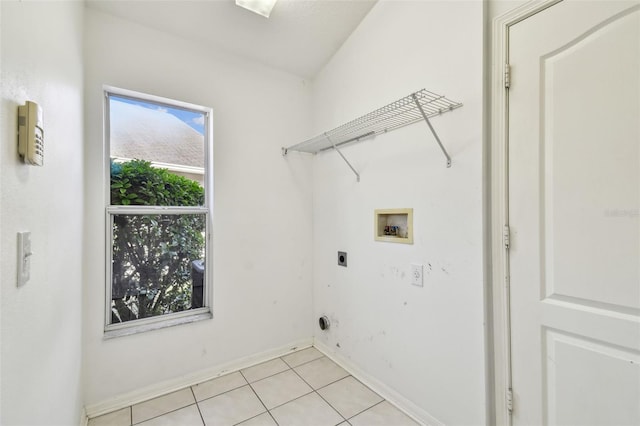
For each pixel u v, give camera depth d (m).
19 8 0.71
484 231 1.38
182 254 2.11
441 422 1.57
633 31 1.02
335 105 2.37
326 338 2.49
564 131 1.17
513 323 1.32
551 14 1.20
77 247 1.47
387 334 1.90
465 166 1.46
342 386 2.02
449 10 1.52
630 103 1.02
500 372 1.36
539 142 1.24
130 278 1.92
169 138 2.07
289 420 1.69
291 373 2.18
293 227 2.54
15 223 0.67
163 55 1.96
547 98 1.22
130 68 1.84
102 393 1.74
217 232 2.16
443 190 1.56
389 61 1.88
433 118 1.62
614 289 1.06
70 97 1.29
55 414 1.03
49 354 0.95
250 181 2.32
